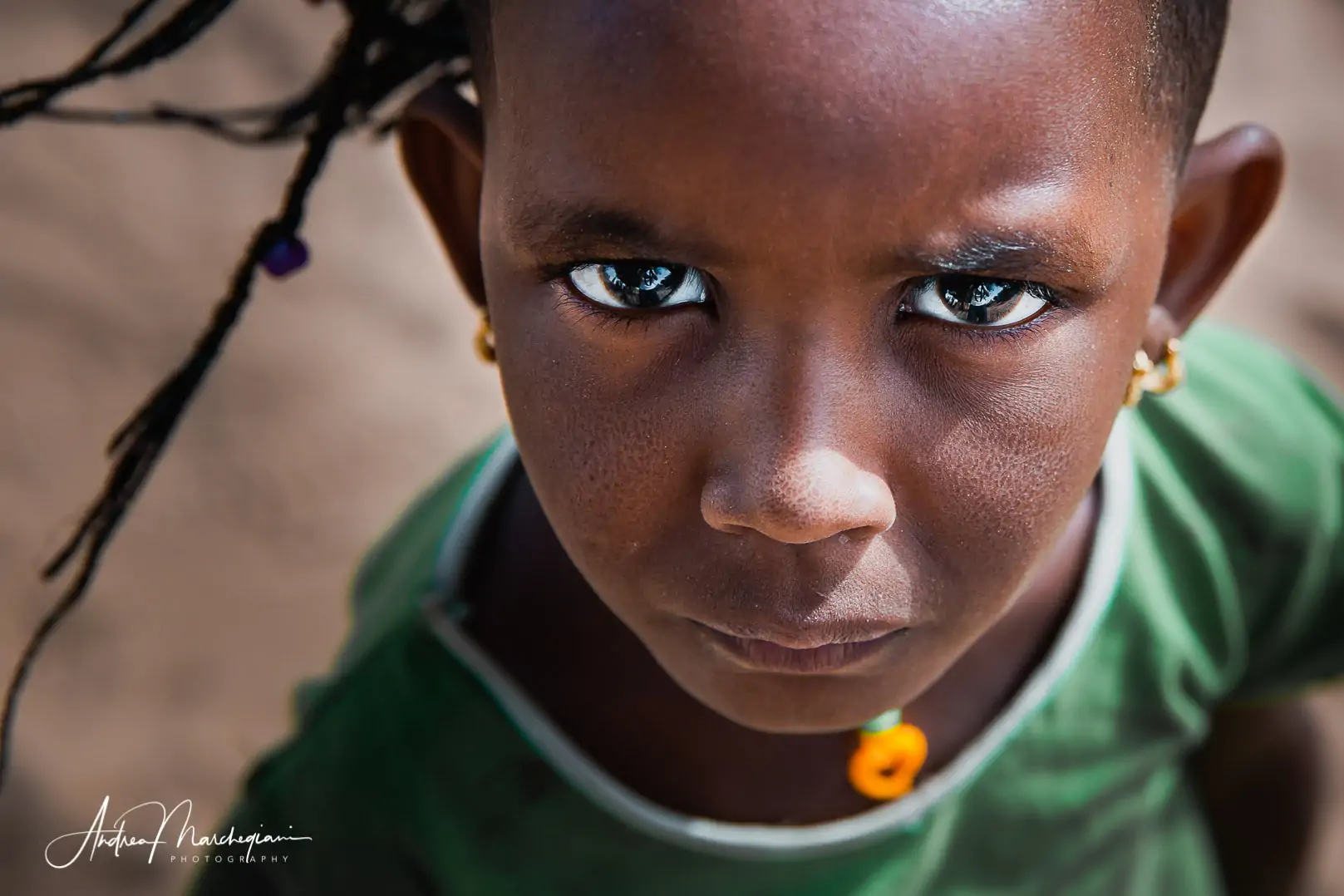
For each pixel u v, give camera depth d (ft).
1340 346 3.90
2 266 3.89
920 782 1.99
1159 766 2.14
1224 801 2.58
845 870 2.00
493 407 3.87
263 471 3.69
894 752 1.90
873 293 1.51
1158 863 2.23
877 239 1.49
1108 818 2.11
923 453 1.57
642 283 1.56
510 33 1.56
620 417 1.59
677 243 1.51
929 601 1.62
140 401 3.75
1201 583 2.08
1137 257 1.61
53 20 4.27
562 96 1.52
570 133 1.52
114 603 3.46
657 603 1.65
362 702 1.98
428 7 1.87
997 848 2.06
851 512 1.54
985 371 1.56
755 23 1.46
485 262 1.66
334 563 3.59
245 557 3.58
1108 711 2.06
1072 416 1.60
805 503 1.53
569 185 1.53
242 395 3.79
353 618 2.18
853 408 1.54
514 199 1.57
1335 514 2.14
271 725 3.36
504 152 1.59
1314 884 3.14
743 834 1.97
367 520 3.66
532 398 1.63
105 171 4.11
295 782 2.00
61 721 3.31
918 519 1.59
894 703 1.71
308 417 3.79
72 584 1.95
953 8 1.47
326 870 2.00
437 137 1.83
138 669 3.40
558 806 1.97
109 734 3.31
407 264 4.09
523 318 1.61
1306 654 2.22
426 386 3.88
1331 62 4.56
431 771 1.97
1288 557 2.12
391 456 3.76
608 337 1.57
